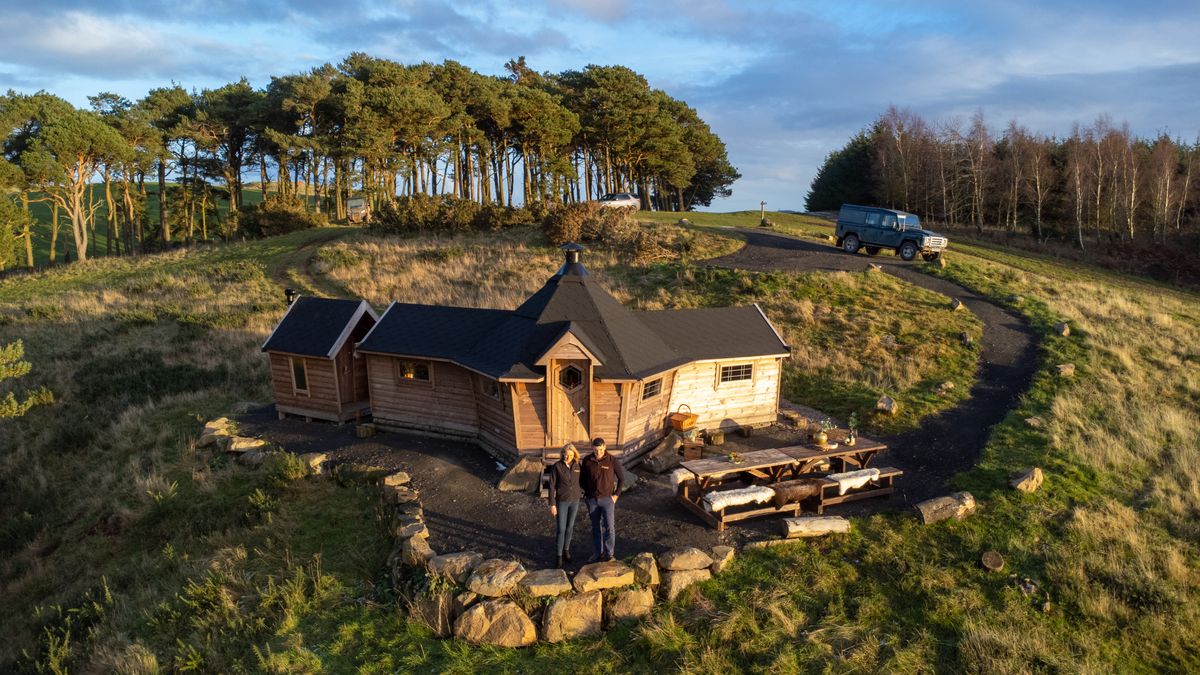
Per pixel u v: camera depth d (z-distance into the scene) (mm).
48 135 49469
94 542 14133
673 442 15758
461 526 12203
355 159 58781
